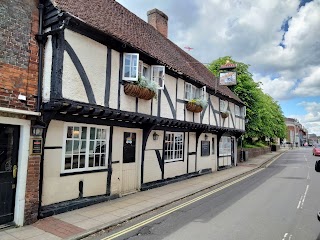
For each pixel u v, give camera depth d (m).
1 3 5.23
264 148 33.84
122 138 8.51
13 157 5.50
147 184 9.68
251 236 5.37
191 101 11.44
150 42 10.94
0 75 5.16
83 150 7.17
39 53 5.89
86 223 5.82
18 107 5.44
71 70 6.22
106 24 7.86
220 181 11.91
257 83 23.39
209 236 5.35
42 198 6.04
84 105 6.34
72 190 6.79
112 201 7.76
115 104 7.56
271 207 7.66
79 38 6.47
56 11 5.86
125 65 7.88
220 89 15.95
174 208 7.51
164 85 10.05
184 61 14.20
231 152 18.78
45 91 5.92
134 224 6.08
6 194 5.38
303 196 9.16
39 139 5.80
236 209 7.42
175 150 11.62
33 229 5.36
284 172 16.16
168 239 5.18
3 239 4.84
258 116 23.67
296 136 83.12
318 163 5.60
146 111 8.91
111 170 7.98
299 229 5.82
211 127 13.51
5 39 5.27
